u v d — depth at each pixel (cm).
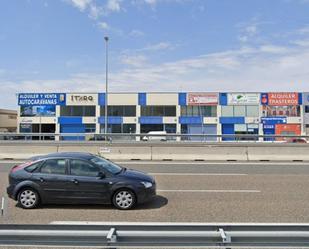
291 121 6488
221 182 1329
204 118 6575
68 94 6662
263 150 2189
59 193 955
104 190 945
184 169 1705
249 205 952
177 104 6606
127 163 1969
